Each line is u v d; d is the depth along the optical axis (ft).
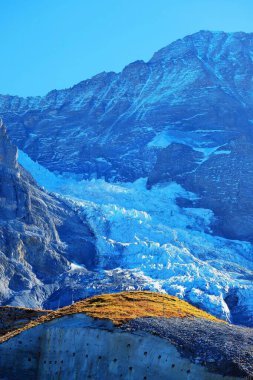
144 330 509.76
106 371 513.86
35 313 647.56
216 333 506.48
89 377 521.24
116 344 513.86
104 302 581.53
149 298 590.14
